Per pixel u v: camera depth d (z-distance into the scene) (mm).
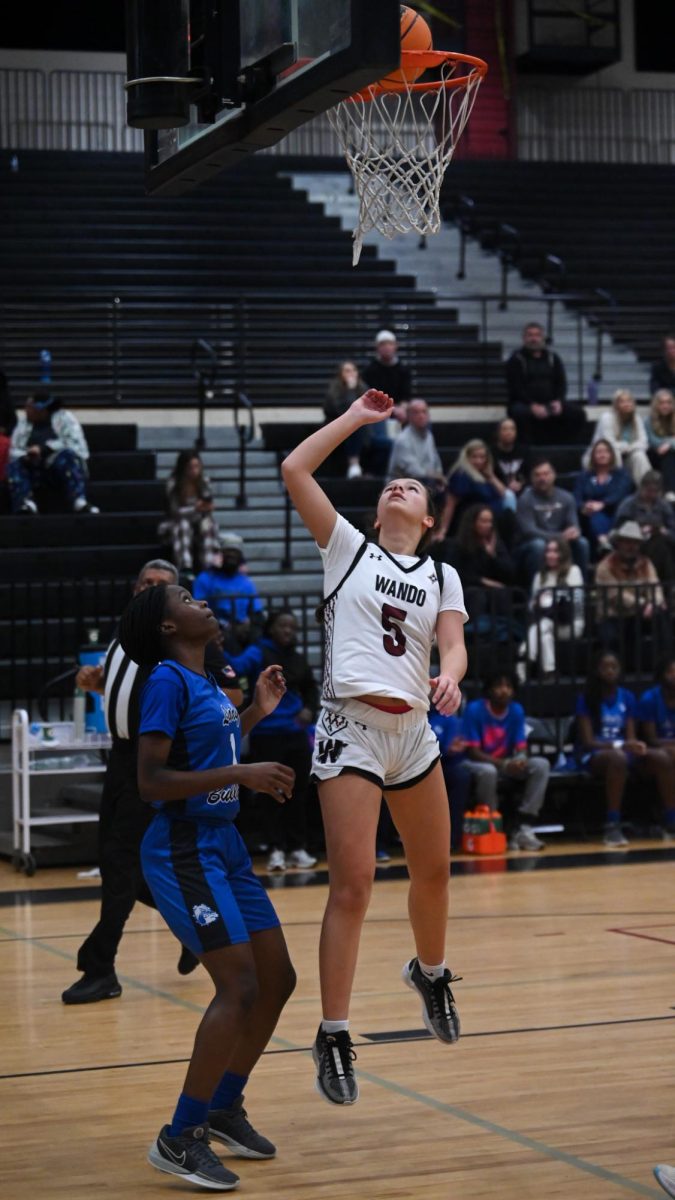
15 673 14672
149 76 6094
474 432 19406
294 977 5465
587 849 13875
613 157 32156
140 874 7918
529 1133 5609
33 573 15805
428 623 5582
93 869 13078
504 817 14367
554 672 14953
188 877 5219
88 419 18906
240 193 24891
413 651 5535
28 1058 6832
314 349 21016
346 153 6973
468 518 15188
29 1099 6172
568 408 19047
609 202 27141
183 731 5309
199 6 6078
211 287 22250
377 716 5457
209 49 6012
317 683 14336
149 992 8258
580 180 27891
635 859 13227
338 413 17359
